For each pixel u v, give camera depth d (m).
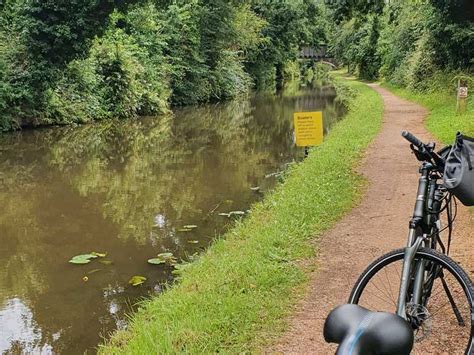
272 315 4.60
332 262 5.84
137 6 28.61
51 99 23.91
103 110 27.56
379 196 8.56
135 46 30.73
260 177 13.01
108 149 18.23
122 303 6.19
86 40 24.56
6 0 24.62
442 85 24.75
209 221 9.39
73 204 10.97
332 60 80.19
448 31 23.38
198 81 37.12
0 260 7.78
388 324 1.68
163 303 5.22
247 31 44.78
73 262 7.54
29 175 14.02
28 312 6.06
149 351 4.09
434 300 4.05
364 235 6.72
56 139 20.55
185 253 7.69
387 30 42.31
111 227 9.25
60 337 5.45
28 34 23.42
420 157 3.25
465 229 6.58
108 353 4.57
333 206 7.93
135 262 7.49
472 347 2.97
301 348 4.06
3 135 21.38
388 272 4.27
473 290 2.95
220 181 12.74
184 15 35.84
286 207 8.05
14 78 22.55
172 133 22.22
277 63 55.53
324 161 11.38
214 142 19.36
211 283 5.39
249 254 6.10
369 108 22.94
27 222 9.72
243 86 44.44
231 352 4.01
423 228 3.24
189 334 4.27
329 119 25.16
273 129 22.70
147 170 14.45
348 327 1.71
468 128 14.06
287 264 5.75
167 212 10.11
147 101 30.11
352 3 17.56
